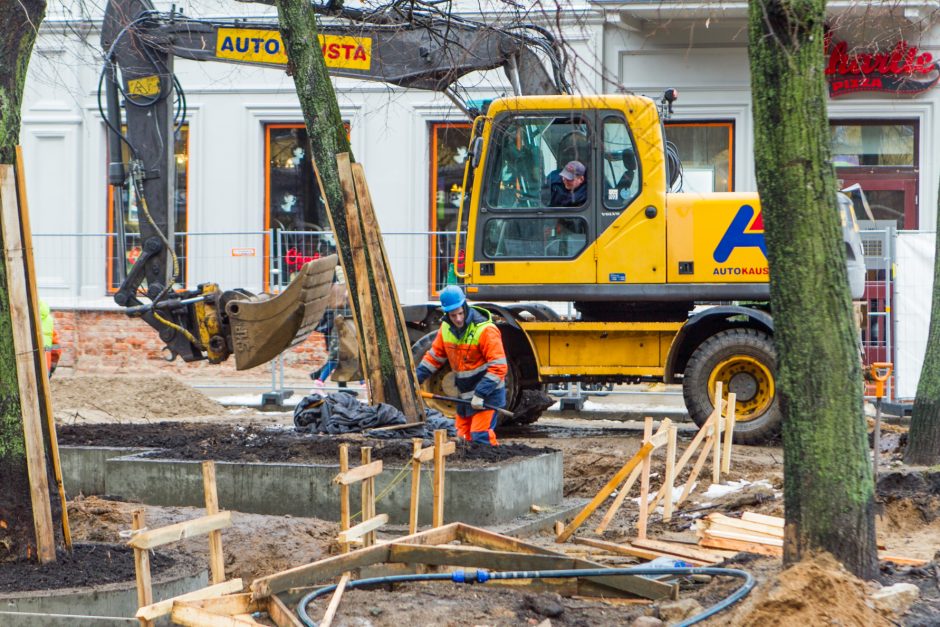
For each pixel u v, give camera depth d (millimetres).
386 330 28172
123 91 34156
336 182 27953
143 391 42562
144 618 14172
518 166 34781
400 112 50625
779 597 14750
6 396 17469
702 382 33594
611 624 15672
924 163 47906
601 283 34438
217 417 40750
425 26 32438
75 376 43875
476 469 23297
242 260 48531
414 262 47969
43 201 52281
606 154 34469
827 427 16062
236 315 30875
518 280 34781
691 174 49156
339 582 16453
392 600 16188
